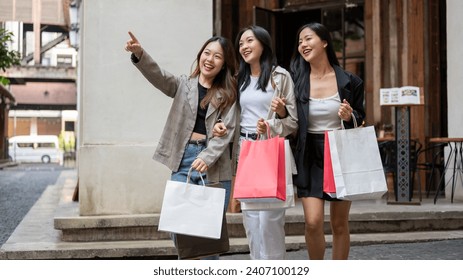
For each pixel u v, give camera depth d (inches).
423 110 458.9
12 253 250.7
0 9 751.7
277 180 166.6
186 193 166.1
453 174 371.2
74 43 819.4
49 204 458.0
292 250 271.1
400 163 355.6
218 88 183.8
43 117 2139.5
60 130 2225.6
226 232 177.3
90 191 284.2
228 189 182.9
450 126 403.2
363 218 297.1
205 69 182.1
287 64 518.0
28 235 292.0
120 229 276.4
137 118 289.4
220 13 500.4
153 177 288.4
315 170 182.2
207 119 181.5
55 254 252.5
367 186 171.3
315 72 187.6
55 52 1892.2
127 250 257.1
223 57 182.7
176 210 164.7
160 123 290.8
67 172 1109.1
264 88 184.4
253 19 491.8
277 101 175.5
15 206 469.7
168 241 273.1
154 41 293.6
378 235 291.4
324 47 185.8
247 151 172.1
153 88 290.7
